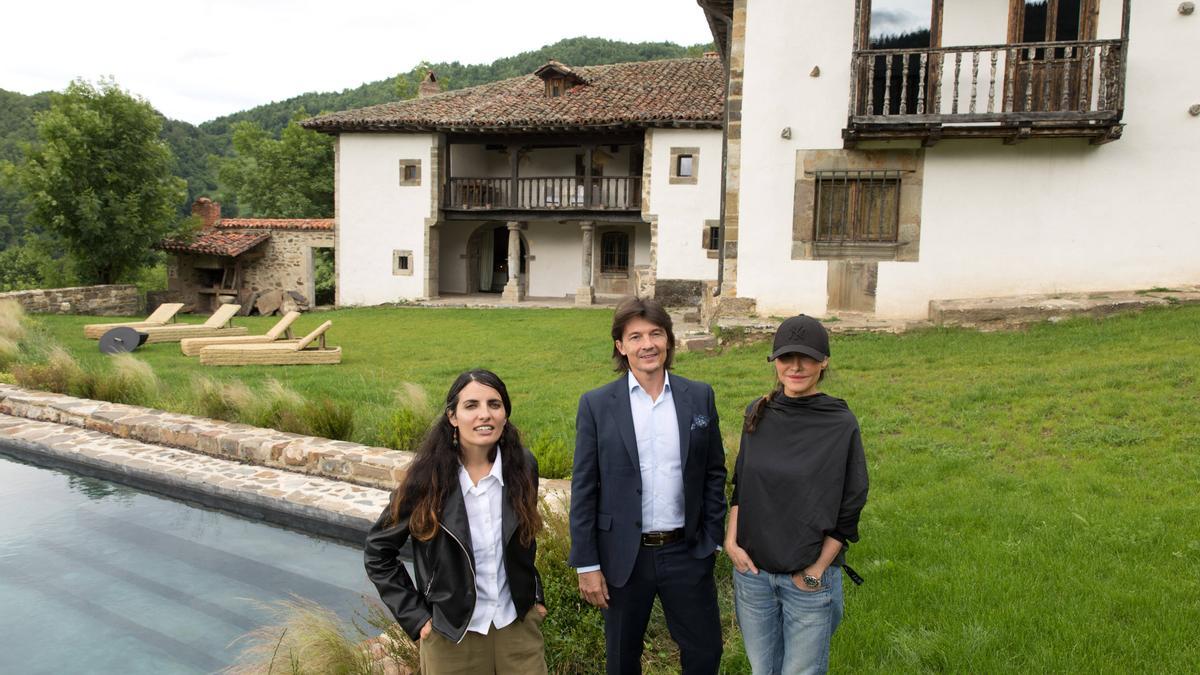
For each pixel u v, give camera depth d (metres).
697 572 2.82
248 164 39.12
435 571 2.56
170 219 24.86
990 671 3.03
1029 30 10.38
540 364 10.87
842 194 11.30
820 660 2.57
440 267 24.62
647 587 2.79
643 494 2.79
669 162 20.06
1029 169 10.73
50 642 4.05
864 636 3.37
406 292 22.19
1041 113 9.76
